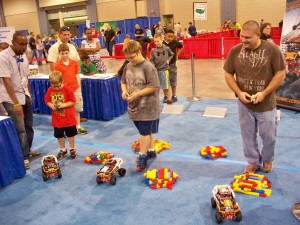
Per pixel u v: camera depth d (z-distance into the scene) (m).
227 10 21.12
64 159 4.03
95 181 3.42
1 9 29.92
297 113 5.27
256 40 2.72
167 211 2.79
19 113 3.59
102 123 5.47
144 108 3.36
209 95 6.97
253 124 3.09
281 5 19.64
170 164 3.70
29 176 3.65
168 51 5.91
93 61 6.32
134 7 23.86
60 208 2.95
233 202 2.61
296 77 5.25
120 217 2.74
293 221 2.54
